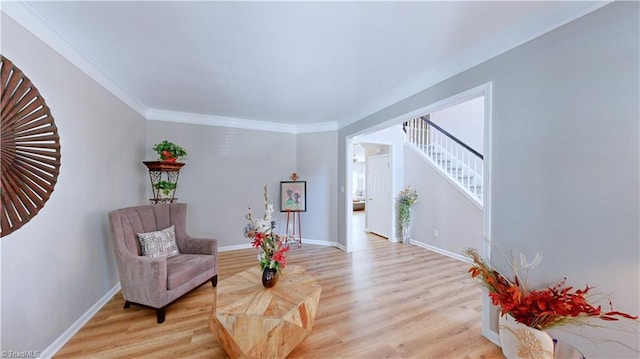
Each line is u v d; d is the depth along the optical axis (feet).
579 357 4.16
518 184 6.03
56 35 6.16
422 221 15.78
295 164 16.84
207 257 9.32
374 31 6.31
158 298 7.12
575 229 5.08
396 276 10.84
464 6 5.37
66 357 5.80
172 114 13.48
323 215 16.24
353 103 12.04
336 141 15.93
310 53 7.42
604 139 4.72
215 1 5.23
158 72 8.63
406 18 5.79
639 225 4.35
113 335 6.59
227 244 14.93
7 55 4.94
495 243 6.51
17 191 5.09
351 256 13.76
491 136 6.63
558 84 5.33
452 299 8.73
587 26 4.93
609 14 4.67
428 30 6.26
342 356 5.90
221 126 14.76
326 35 6.50
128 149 10.57
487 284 4.91
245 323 5.18
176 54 7.45
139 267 7.26
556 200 5.36
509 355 4.32
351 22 5.95
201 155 14.24
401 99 10.30
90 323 7.13
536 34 5.70
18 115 5.12
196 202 14.12
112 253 8.85
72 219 6.77
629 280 4.45
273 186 16.25
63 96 6.48
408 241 16.66
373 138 16.58
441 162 15.42
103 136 8.46
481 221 12.46
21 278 5.21
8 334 4.94
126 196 10.36
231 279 7.05
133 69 8.36
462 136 17.95
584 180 4.96
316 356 5.88
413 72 8.67
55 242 6.12
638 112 4.36
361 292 9.25
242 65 8.17
